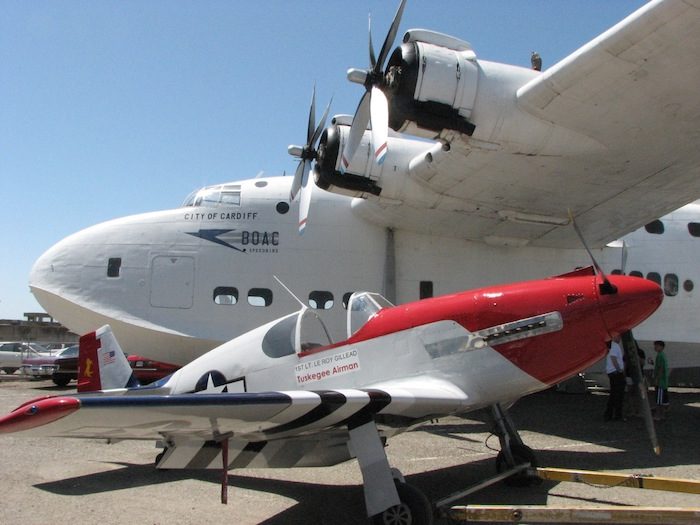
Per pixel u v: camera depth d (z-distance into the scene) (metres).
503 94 8.12
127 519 5.08
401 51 8.09
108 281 11.55
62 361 18.53
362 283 12.01
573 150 8.67
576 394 14.90
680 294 13.46
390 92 8.22
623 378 10.52
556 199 10.43
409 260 12.29
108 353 8.02
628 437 8.97
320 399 4.26
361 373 5.82
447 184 10.02
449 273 12.37
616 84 7.42
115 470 6.93
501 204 10.67
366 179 10.45
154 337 11.42
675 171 9.43
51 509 5.35
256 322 11.56
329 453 5.31
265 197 12.19
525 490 5.96
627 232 12.05
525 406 12.61
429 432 9.55
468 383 5.53
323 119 10.59
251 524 5.00
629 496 5.68
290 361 5.98
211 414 3.97
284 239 11.95
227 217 11.97
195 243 11.78
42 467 7.04
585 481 5.45
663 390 10.59
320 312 11.76
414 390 5.09
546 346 5.53
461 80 7.97
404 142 10.75
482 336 5.58
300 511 5.38
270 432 4.79
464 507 4.61
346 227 12.19
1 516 5.12
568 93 7.66
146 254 11.69
